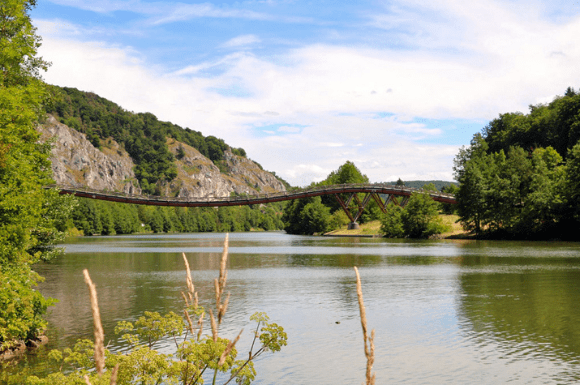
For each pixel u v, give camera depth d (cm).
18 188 2658
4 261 2470
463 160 19025
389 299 3381
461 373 1867
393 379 1817
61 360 2028
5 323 1983
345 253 7644
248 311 3022
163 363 1027
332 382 1795
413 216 11938
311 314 2922
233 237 17312
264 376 1861
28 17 3394
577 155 8912
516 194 9931
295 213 19100
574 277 4300
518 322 2638
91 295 338
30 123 2847
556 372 1859
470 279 4303
